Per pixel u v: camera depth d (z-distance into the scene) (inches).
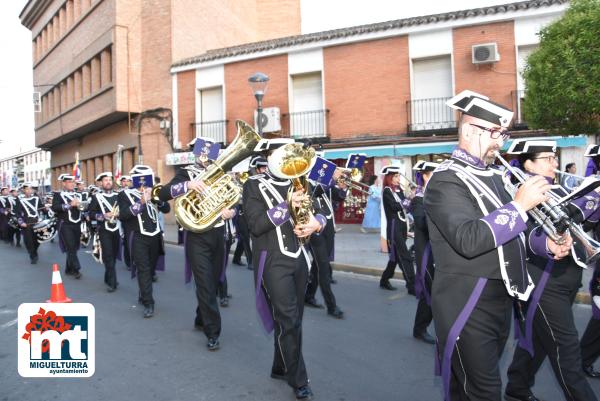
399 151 611.5
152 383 171.0
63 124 1096.8
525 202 86.5
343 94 668.7
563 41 309.0
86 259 477.7
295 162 137.3
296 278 160.4
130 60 823.7
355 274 369.1
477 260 95.0
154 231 265.3
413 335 217.0
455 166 98.7
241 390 164.2
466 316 94.7
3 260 484.1
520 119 566.3
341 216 673.6
